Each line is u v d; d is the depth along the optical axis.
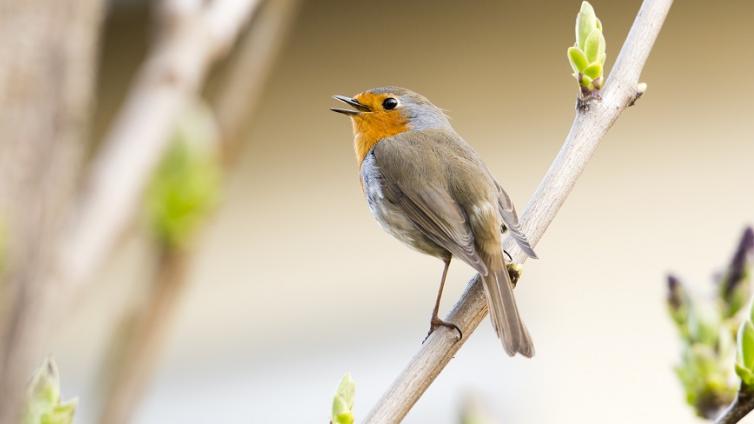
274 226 13.69
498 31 13.62
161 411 12.70
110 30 12.85
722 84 12.75
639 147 12.80
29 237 2.16
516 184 13.10
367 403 12.66
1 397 1.92
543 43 13.39
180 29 4.43
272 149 13.97
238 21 4.58
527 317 12.33
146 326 4.02
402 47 13.88
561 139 13.13
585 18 4.63
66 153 2.36
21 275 2.08
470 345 11.76
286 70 14.03
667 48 12.95
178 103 4.28
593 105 4.71
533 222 4.79
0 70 2.33
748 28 12.77
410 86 13.77
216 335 13.23
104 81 13.02
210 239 13.65
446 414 11.54
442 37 13.80
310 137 13.94
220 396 12.92
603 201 12.70
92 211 3.84
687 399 4.37
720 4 12.89
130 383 3.89
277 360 13.23
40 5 2.41
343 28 13.99
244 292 13.53
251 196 13.88
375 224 13.52
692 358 4.35
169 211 4.37
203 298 13.41
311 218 13.73
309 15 13.98
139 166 4.07
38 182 2.26
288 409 12.89
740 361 3.51
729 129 12.60
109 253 3.81
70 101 2.43
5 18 2.38
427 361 4.35
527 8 13.53
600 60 4.64
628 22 12.98
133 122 4.21
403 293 13.12
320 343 13.16
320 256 13.59
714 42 12.84
